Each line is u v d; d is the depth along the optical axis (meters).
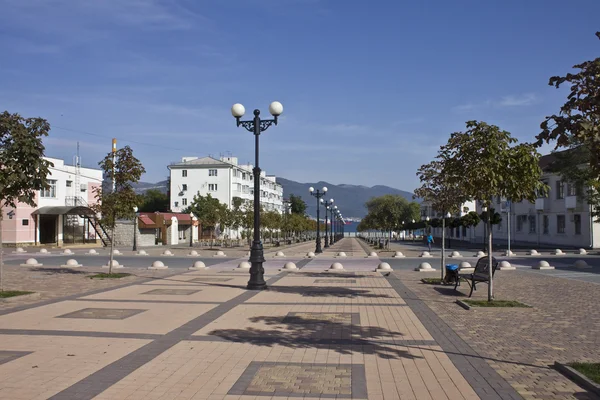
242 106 15.59
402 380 6.27
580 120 5.55
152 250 44.56
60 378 6.36
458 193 16.12
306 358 7.29
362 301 12.85
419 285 16.44
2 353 7.59
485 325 9.65
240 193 89.00
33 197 13.63
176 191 85.62
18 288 15.45
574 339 8.45
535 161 11.57
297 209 126.69
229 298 13.44
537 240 50.19
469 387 5.99
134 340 8.46
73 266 24.64
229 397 5.69
